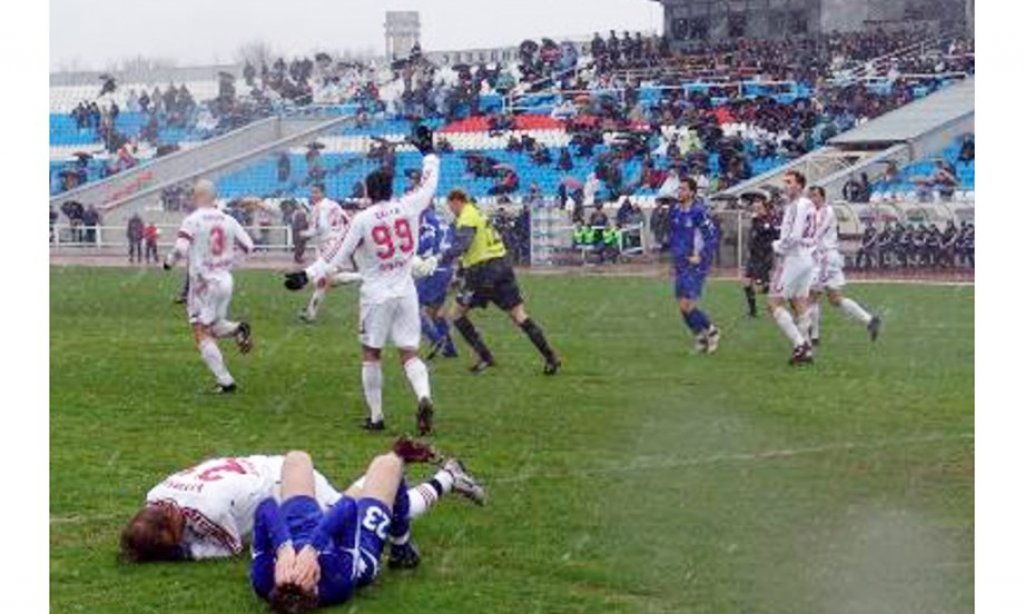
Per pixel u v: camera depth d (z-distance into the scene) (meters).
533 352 23.19
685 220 23.08
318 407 17.48
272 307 31.56
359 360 21.94
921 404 17.84
